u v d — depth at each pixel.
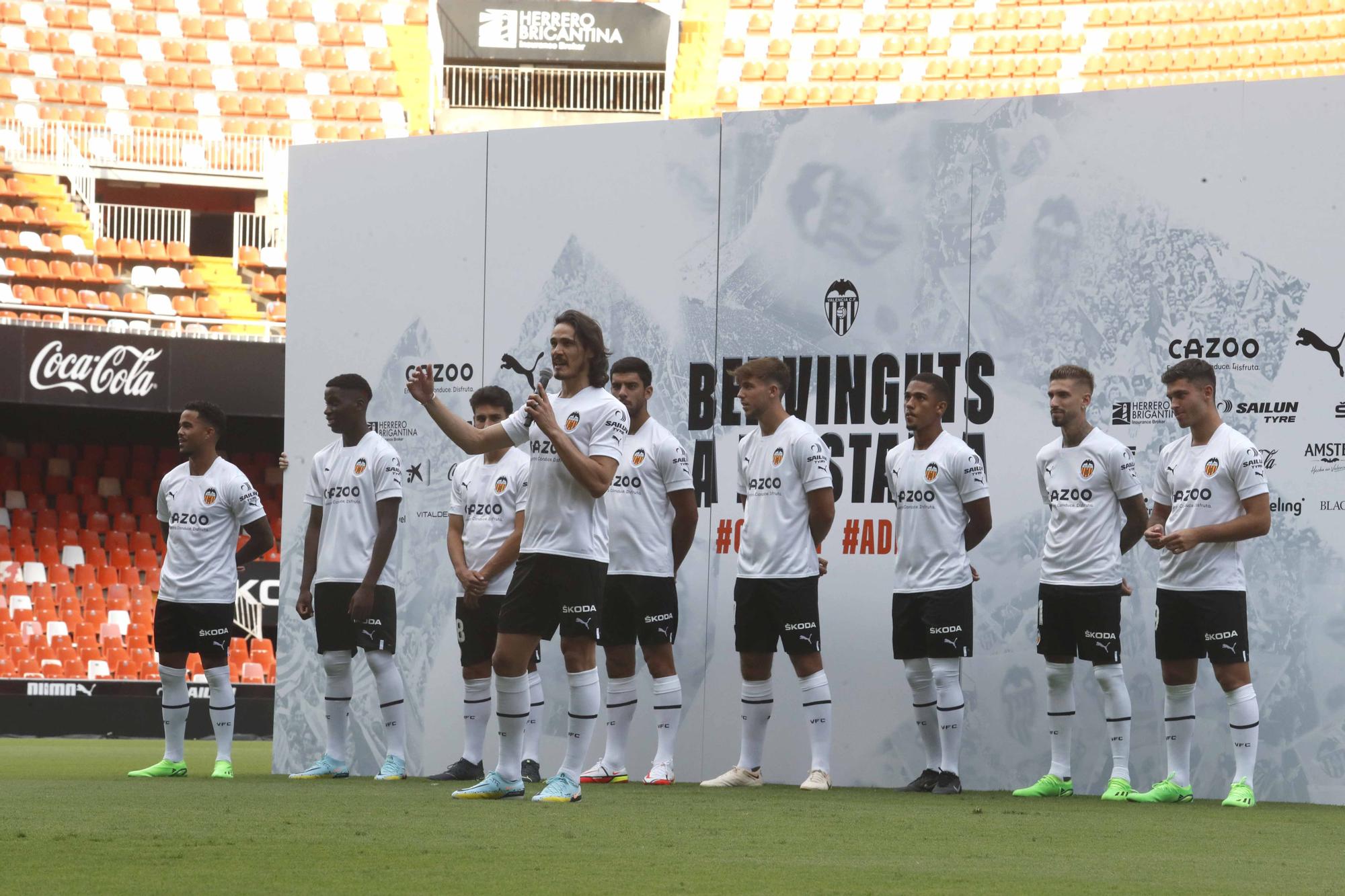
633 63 78.19
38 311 62.44
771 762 24.27
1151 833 14.88
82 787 20.09
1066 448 21.25
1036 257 23.62
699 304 25.52
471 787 18.75
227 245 75.50
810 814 16.48
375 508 22.53
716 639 24.89
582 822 14.62
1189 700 20.55
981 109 24.06
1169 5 85.38
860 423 24.42
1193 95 22.88
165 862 10.80
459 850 11.77
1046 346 23.50
